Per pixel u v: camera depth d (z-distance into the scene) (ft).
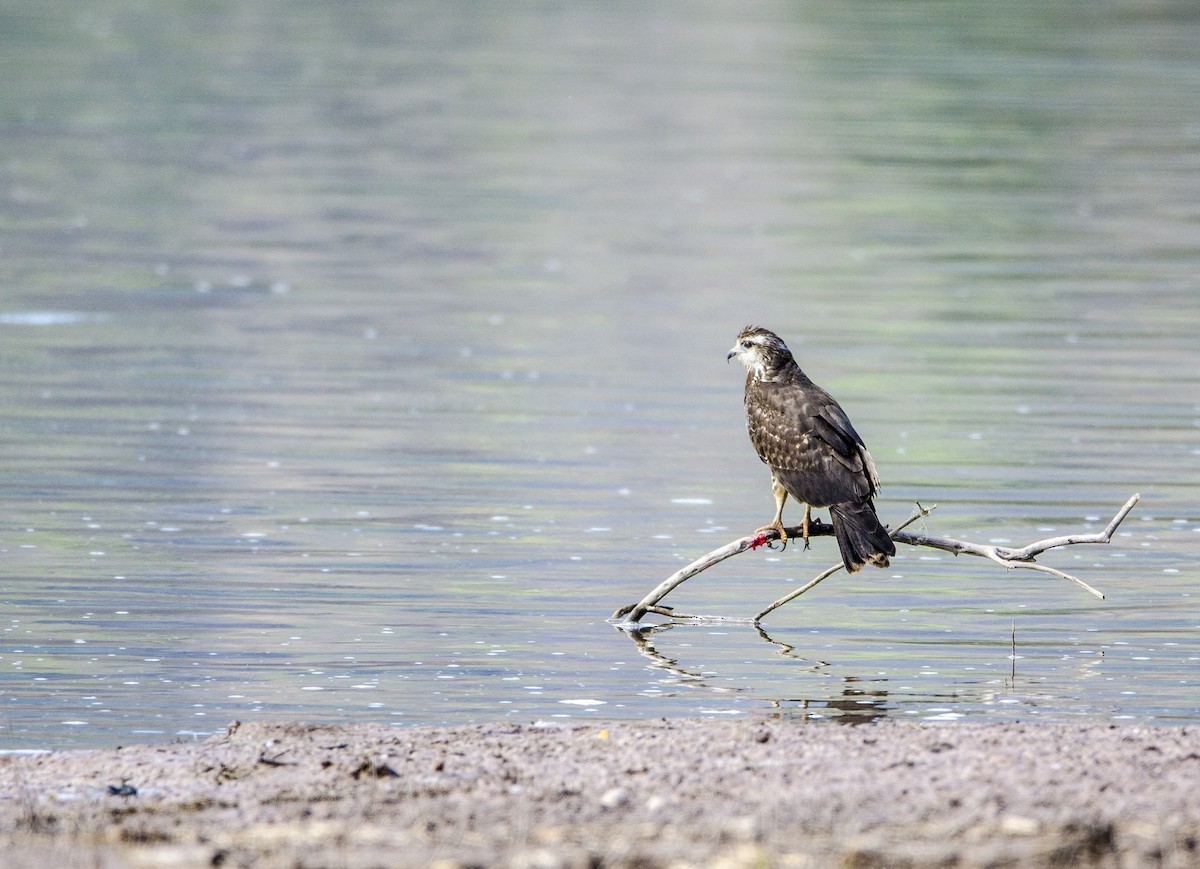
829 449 41.11
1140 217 112.78
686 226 108.37
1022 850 25.64
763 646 43.24
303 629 44.29
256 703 38.63
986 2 244.42
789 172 127.34
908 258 99.81
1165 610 46.34
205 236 102.12
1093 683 40.27
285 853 25.48
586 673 40.96
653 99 159.22
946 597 47.65
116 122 142.41
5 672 40.60
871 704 38.47
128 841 26.55
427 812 27.94
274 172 123.54
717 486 59.11
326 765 31.09
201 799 29.04
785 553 52.26
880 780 29.55
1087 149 137.80
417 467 60.44
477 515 55.21
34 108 147.54
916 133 143.64
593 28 212.64
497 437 64.64
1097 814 27.55
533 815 27.73
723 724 34.37
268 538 52.37
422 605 46.44
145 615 45.27
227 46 190.80
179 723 37.17
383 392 70.79
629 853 25.38
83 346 76.95
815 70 177.78
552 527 54.13
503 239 103.76
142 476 58.59
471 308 86.48
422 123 145.89
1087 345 79.71
